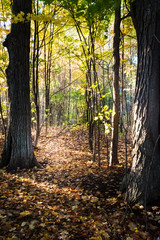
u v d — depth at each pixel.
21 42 4.63
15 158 4.82
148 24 2.42
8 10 6.23
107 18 3.62
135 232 2.11
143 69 2.56
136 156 2.70
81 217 2.52
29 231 2.21
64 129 10.41
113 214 2.49
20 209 2.69
